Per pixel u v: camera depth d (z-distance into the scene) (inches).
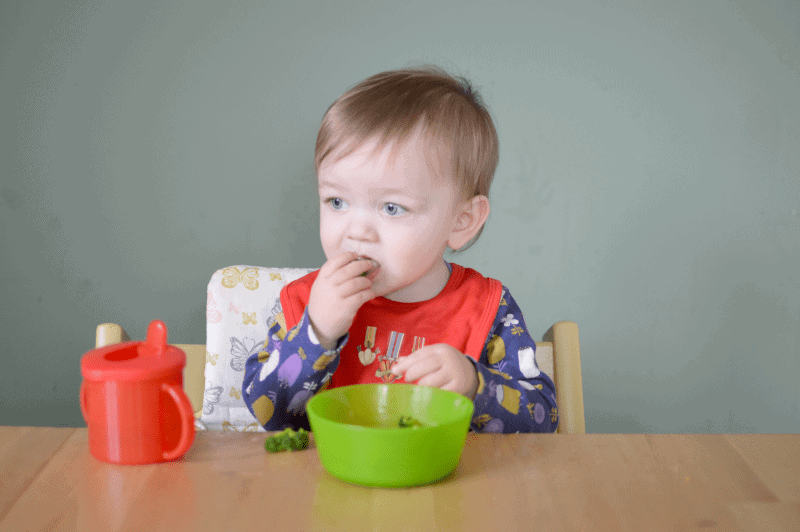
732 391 71.9
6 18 66.3
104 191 67.8
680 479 20.2
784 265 71.0
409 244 30.2
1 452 21.6
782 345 71.6
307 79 67.7
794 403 72.2
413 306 35.8
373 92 31.4
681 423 72.0
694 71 69.3
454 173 31.5
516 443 23.3
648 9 68.8
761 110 69.7
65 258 68.2
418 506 18.1
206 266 68.7
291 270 43.4
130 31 66.9
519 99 68.7
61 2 66.6
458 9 68.0
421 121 30.2
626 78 69.0
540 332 70.5
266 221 68.5
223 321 41.1
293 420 30.1
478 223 34.8
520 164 69.1
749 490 19.5
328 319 28.3
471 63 68.4
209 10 67.0
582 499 18.7
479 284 37.5
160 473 20.1
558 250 69.9
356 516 17.4
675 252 70.5
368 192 29.7
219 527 16.7
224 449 22.2
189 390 41.1
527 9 68.3
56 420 69.4
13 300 68.3
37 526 16.6
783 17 69.1
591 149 69.3
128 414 20.4
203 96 67.5
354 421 23.2
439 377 25.0
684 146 69.7
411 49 68.1
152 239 68.3
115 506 17.8
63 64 66.8
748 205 70.4
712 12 69.1
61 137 67.3
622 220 69.9
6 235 67.9
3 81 66.8
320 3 67.4
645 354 71.3
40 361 68.9
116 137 67.5
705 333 71.3
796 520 17.6
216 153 67.9
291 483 19.5
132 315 68.9
